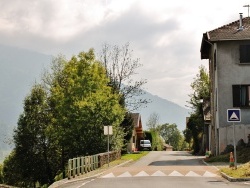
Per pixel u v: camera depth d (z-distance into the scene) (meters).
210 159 37.69
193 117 65.88
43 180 62.91
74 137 48.28
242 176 23.30
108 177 26.16
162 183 22.12
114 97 48.62
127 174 27.50
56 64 60.81
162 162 39.16
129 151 75.19
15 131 63.91
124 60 59.69
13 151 65.50
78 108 48.09
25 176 63.22
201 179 24.05
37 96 63.50
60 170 60.97
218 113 41.38
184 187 20.36
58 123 50.28
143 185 21.34
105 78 50.25
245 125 40.59
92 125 47.50
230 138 40.69
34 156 62.72
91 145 47.22
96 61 50.41
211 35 42.12
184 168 30.78
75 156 48.16
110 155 40.47
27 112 63.66
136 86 59.53
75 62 50.38
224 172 25.84
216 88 42.28
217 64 41.75
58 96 50.41
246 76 41.38
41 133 62.72
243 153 36.75
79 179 25.67
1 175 67.19
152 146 103.94
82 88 49.12
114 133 47.16
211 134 48.66
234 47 41.66
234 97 41.25
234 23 44.25
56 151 61.62
